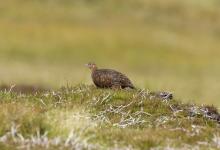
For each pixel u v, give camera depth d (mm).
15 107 56125
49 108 59156
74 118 55875
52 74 199250
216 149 52406
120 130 55281
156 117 61219
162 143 52406
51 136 52875
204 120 61344
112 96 64562
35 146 49594
